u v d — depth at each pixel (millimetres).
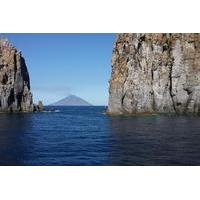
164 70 97938
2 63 126125
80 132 61938
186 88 96188
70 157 35438
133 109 97812
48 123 84438
